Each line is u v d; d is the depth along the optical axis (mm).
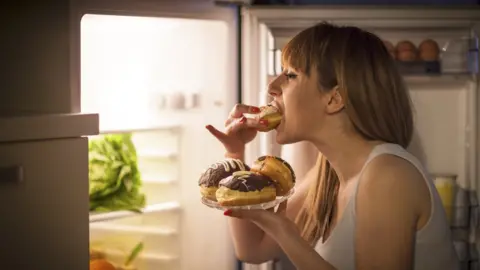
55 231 1362
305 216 1615
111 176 1753
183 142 1897
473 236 1978
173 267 1912
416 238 1328
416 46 1969
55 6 1439
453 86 1989
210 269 1897
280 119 1441
